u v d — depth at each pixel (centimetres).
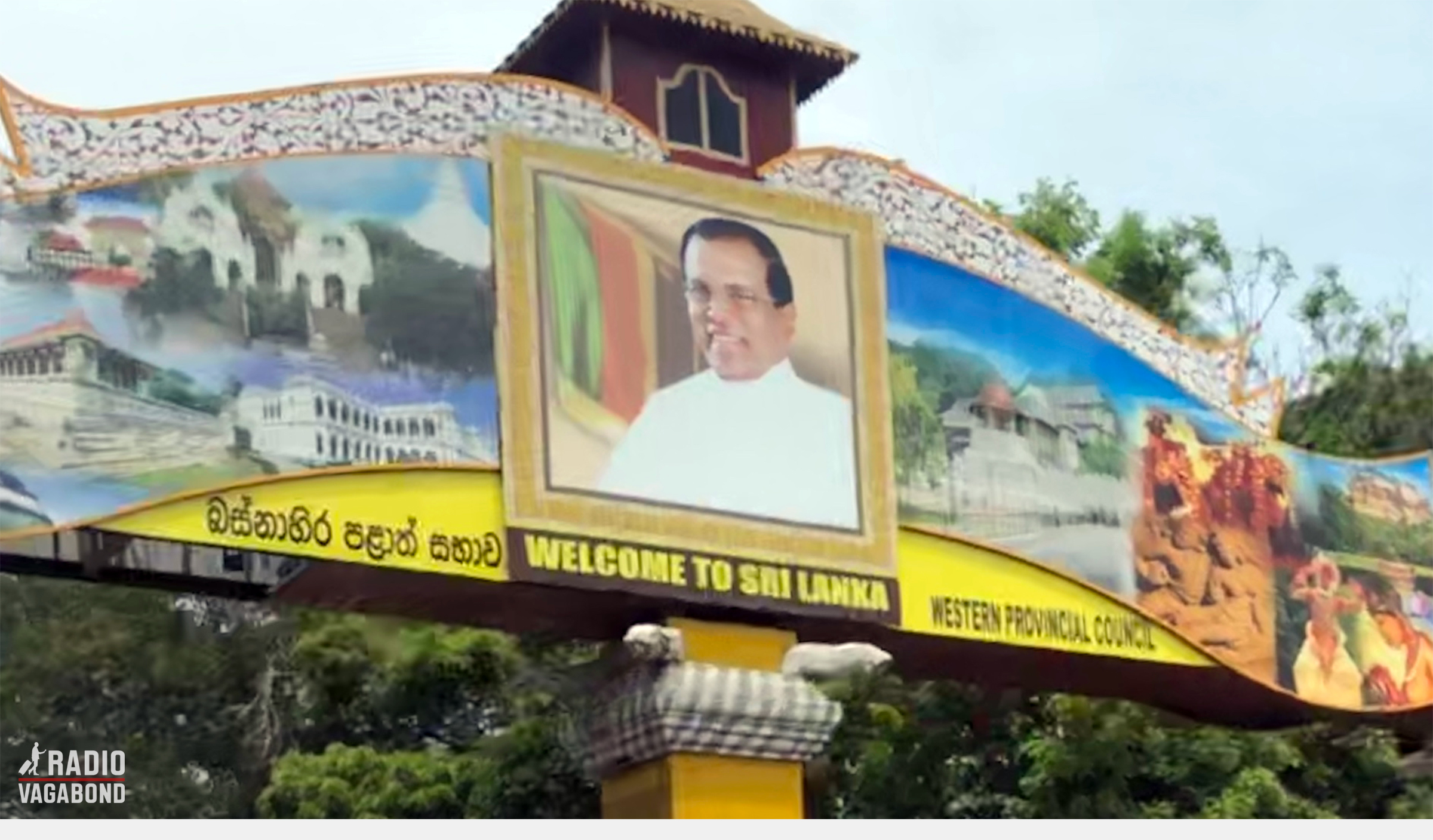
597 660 1834
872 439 1898
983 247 2041
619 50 1870
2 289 1532
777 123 1947
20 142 1566
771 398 1850
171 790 2666
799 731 1756
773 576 1802
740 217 1881
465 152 1752
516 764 2478
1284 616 2158
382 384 1661
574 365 1752
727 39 1916
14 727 2672
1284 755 2553
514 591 1700
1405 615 2262
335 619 2686
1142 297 3450
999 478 1981
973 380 1991
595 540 1719
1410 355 3600
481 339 1712
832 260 1925
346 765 2508
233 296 1620
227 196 1641
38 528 1498
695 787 1716
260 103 1673
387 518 1633
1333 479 2256
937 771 2534
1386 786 2619
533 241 1759
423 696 2662
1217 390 2186
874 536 1872
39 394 1526
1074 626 1991
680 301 1825
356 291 1672
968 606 1923
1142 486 2086
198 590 1725
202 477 1570
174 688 2720
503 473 1689
